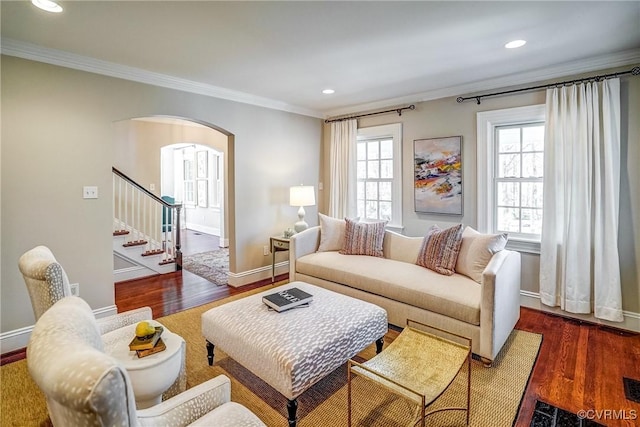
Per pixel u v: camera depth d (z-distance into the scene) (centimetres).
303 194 448
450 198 399
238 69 324
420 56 293
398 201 448
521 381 224
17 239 269
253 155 439
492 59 300
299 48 274
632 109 290
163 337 188
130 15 217
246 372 238
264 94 418
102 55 288
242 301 254
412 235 439
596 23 234
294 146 489
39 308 175
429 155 414
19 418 190
